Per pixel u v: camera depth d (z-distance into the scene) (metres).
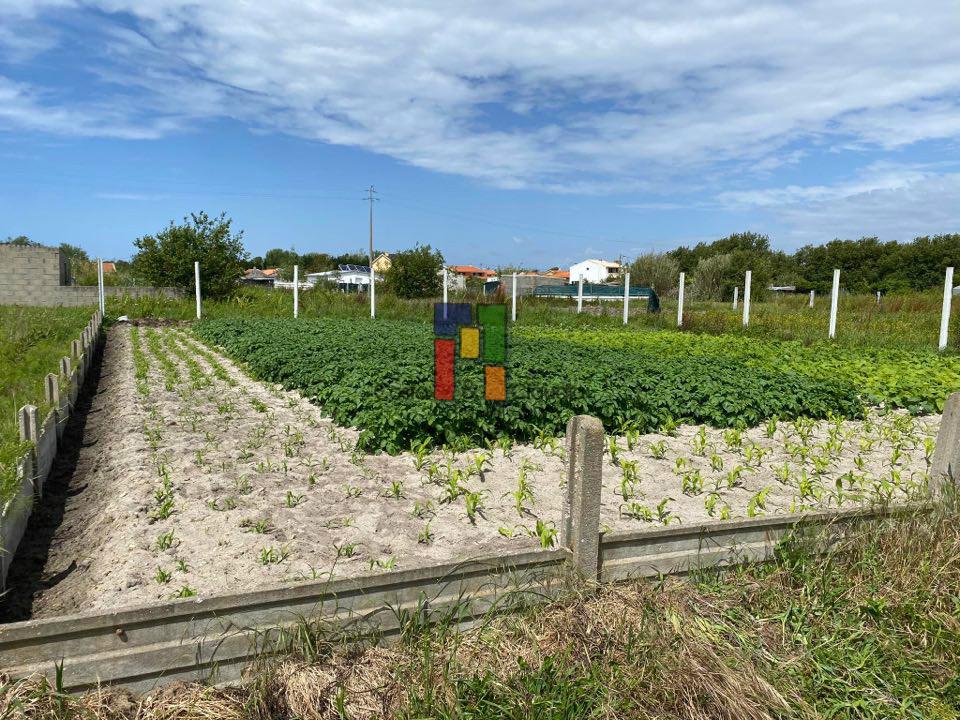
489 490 6.38
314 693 3.17
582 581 4.00
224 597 3.17
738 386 10.34
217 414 9.90
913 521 4.78
